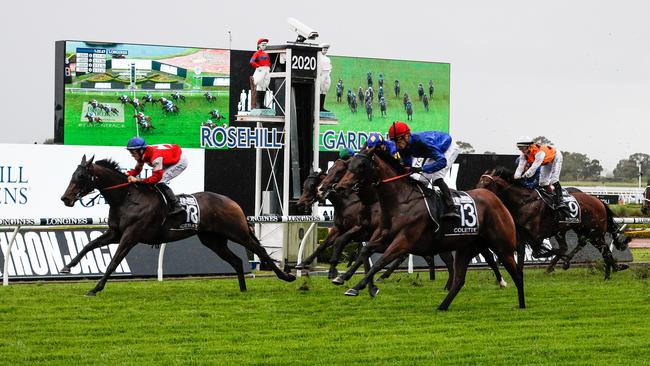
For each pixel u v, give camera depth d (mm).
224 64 27438
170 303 12734
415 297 13750
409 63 29875
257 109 18547
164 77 26922
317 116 18641
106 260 15898
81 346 9781
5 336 10273
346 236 14828
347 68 28938
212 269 16609
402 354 9547
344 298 13461
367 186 13117
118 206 13609
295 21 18766
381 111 29500
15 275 15273
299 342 10102
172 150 13992
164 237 13719
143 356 9289
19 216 18344
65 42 25984
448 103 30531
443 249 12281
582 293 14453
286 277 14695
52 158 18672
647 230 31297
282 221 16406
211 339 10211
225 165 24609
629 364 9219
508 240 12586
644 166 52719
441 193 12203
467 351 9727
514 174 16234
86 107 26234
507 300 13508
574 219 16766
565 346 10047
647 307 12906
